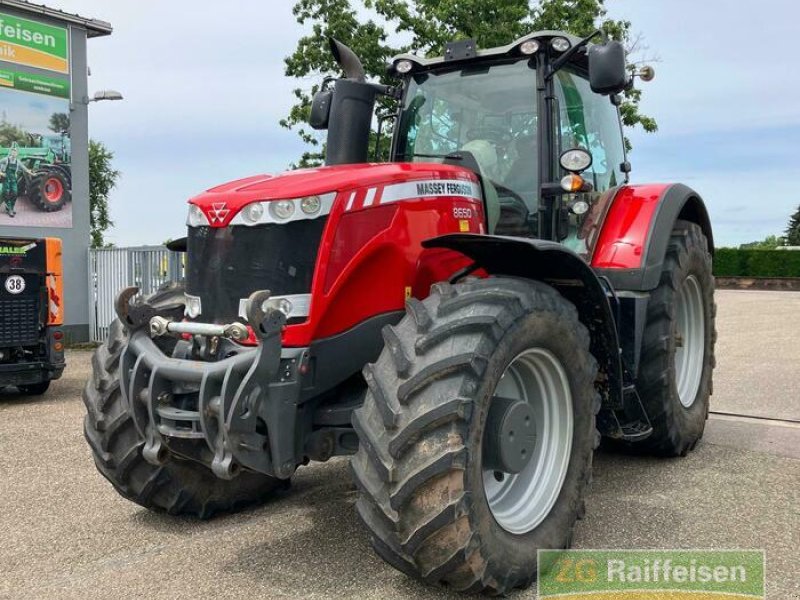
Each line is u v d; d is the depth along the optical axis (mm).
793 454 4734
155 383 3037
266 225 3059
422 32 16438
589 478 3254
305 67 17359
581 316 3467
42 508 3943
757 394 6801
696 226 4945
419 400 2613
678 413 4512
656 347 4371
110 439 3414
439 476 2543
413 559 2625
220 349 3037
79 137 13211
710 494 3934
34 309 7730
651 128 17656
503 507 3002
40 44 12594
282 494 4121
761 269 30203
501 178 4109
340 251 3078
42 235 12742
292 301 3002
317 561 3176
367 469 2666
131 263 12586
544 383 3154
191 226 3289
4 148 12234
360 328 3184
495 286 2914
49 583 3006
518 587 2857
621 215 4465
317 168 3508
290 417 2955
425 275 3396
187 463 3514
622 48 3619
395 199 3268
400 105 4516
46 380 7828
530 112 4078
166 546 3385
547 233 4008
